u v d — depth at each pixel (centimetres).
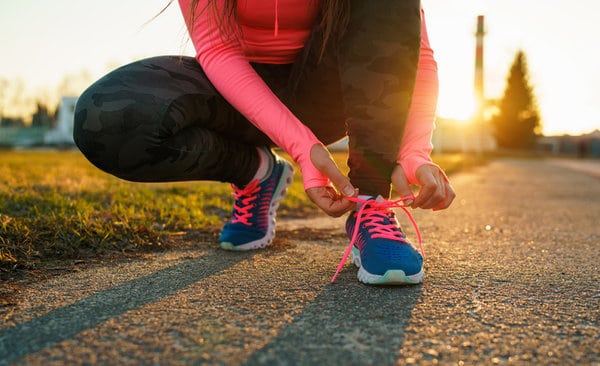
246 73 142
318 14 152
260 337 99
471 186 647
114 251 181
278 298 125
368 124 137
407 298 126
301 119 169
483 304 122
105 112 136
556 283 143
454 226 274
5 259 154
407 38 134
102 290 132
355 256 152
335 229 248
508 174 969
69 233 188
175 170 149
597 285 141
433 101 150
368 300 124
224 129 162
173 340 98
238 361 88
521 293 132
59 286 136
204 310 116
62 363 87
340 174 128
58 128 3306
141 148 139
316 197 130
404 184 137
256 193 183
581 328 107
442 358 91
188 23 148
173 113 140
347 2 135
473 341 99
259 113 138
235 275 149
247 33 155
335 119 169
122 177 149
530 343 98
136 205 279
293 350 93
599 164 1633
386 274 133
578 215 333
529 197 485
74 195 309
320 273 151
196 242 203
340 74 141
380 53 133
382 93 134
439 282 142
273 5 147
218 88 146
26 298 125
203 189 384
